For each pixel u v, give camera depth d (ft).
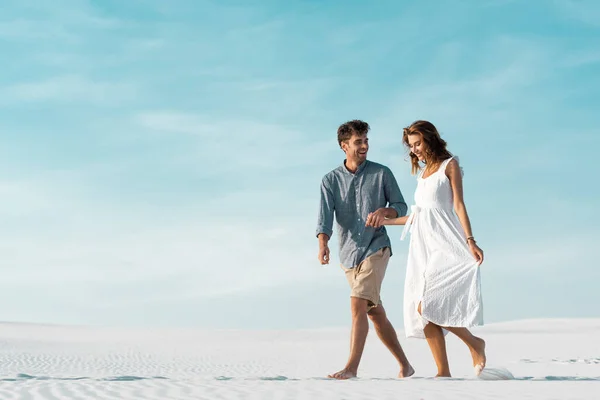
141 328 157.17
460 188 17.66
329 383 15.53
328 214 19.98
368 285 18.99
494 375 17.04
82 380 17.46
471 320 17.13
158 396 13.16
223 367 57.52
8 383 16.11
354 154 19.98
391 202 19.85
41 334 138.92
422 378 17.51
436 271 17.60
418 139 18.17
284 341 122.93
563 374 31.65
